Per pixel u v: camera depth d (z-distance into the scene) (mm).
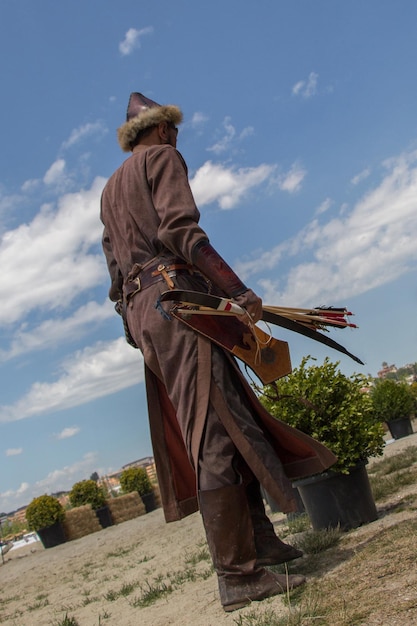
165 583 5062
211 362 3312
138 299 3506
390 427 16391
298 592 3109
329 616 2602
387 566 3043
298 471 3541
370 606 2549
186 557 6566
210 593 3955
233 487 3211
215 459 3234
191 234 3277
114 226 3660
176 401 3398
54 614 5621
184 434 3359
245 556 3215
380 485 6039
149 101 3889
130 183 3562
